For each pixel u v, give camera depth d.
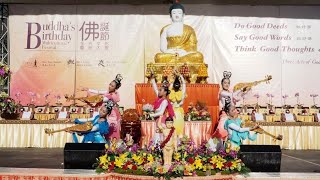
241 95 13.64
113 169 7.87
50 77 16.03
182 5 15.63
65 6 16.12
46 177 7.78
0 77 9.72
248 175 7.80
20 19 16.05
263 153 8.20
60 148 13.54
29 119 13.77
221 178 7.67
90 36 16.14
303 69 16.03
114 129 11.60
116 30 16.19
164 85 10.05
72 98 13.07
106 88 16.06
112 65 16.12
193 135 11.54
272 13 16.12
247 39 16.11
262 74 16.02
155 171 7.50
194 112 11.74
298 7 16.06
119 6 16.19
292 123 13.73
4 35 15.98
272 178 7.69
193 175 7.57
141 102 12.59
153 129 11.55
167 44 14.91
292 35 16.06
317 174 7.98
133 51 16.17
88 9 16.16
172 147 7.59
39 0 16.02
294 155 12.34
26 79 15.98
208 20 16.19
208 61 16.12
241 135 10.07
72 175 7.76
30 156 11.62
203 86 12.62
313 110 15.09
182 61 14.23
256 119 13.86
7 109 13.76
